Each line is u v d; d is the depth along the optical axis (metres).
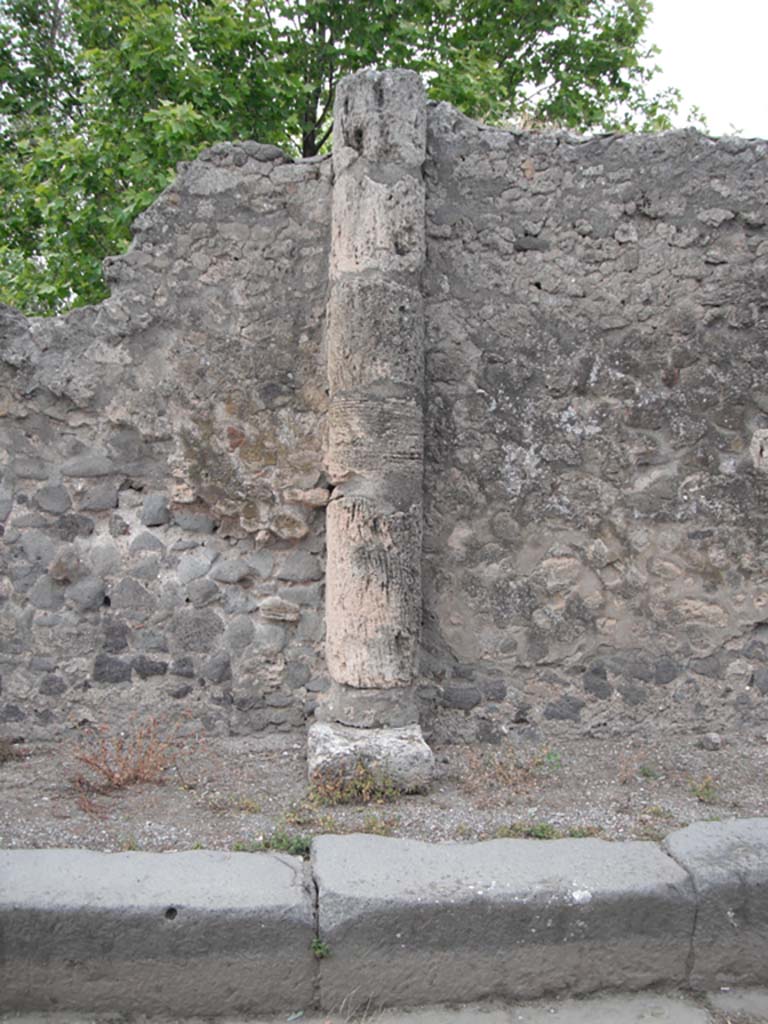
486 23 12.07
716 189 5.15
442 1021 3.20
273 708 5.07
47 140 10.38
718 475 5.18
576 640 5.11
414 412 4.74
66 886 3.23
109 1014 3.16
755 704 5.18
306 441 5.03
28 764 4.69
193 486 5.02
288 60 10.77
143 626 5.04
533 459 5.10
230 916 3.17
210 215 5.02
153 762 4.49
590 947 3.33
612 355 5.13
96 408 5.02
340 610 4.67
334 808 4.14
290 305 5.03
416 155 4.79
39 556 5.03
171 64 9.66
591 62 12.45
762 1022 3.22
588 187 5.11
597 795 4.31
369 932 3.22
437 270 5.05
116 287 5.02
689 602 5.16
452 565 5.07
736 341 5.18
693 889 3.39
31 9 12.42
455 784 4.48
